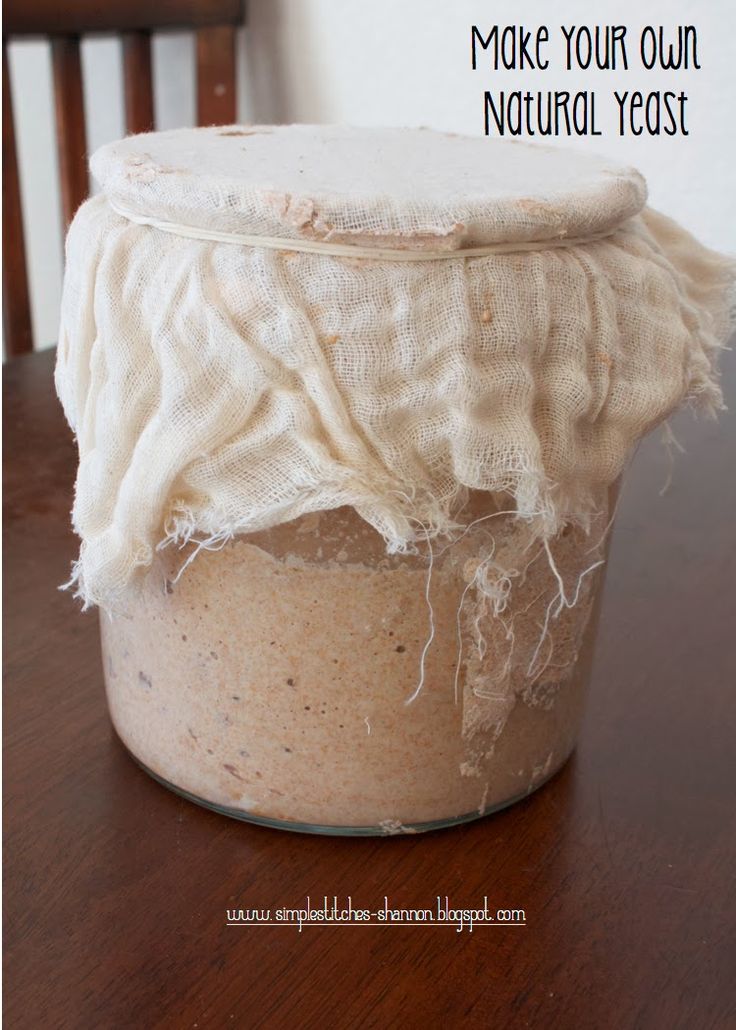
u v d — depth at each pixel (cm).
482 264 31
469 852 35
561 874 35
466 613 33
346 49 70
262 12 71
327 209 30
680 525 51
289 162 34
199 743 35
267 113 74
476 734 35
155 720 36
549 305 32
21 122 80
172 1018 31
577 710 38
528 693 35
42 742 39
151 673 36
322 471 30
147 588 34
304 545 32
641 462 56
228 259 31
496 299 31
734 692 42
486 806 36
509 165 35
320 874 35
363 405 30
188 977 32
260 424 31
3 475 53
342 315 30
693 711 41
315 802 35
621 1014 31
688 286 38
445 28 67
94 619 44
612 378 33
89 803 37
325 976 32
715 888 35
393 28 68
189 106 75
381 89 70
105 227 33
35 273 85
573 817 37
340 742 34
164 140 37
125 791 37
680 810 37
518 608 34
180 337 31
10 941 32
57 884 34
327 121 72
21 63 78
